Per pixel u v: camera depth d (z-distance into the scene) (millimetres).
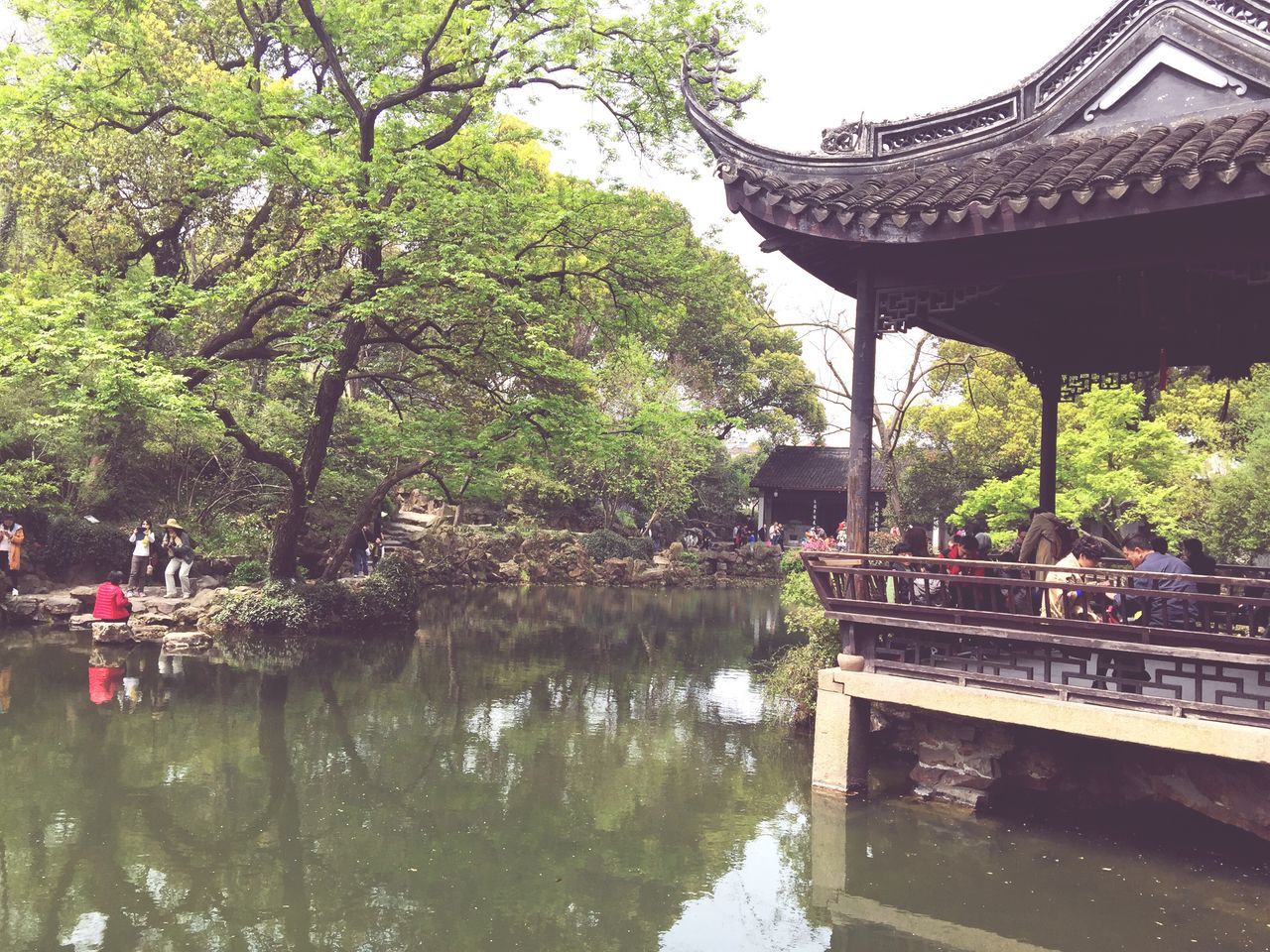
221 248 24266
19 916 6719
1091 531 16922
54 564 20766
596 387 32844
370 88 18281
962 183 8227
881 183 8836
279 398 28266
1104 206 7281
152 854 7973
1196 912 6926
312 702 13617
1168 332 10758
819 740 9352
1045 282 9484
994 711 8023
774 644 21094
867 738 9484
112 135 19594
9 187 21406
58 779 9758
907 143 9320
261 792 9680
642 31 18234
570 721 13102
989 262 8531
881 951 6391
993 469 28500
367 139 18516
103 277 17422
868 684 8930
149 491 24141
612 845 8469
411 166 16188
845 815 8828
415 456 21500
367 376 20500
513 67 16859
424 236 16578
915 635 8938
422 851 8242
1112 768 8789
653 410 21172
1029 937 6566
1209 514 17672
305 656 17016
